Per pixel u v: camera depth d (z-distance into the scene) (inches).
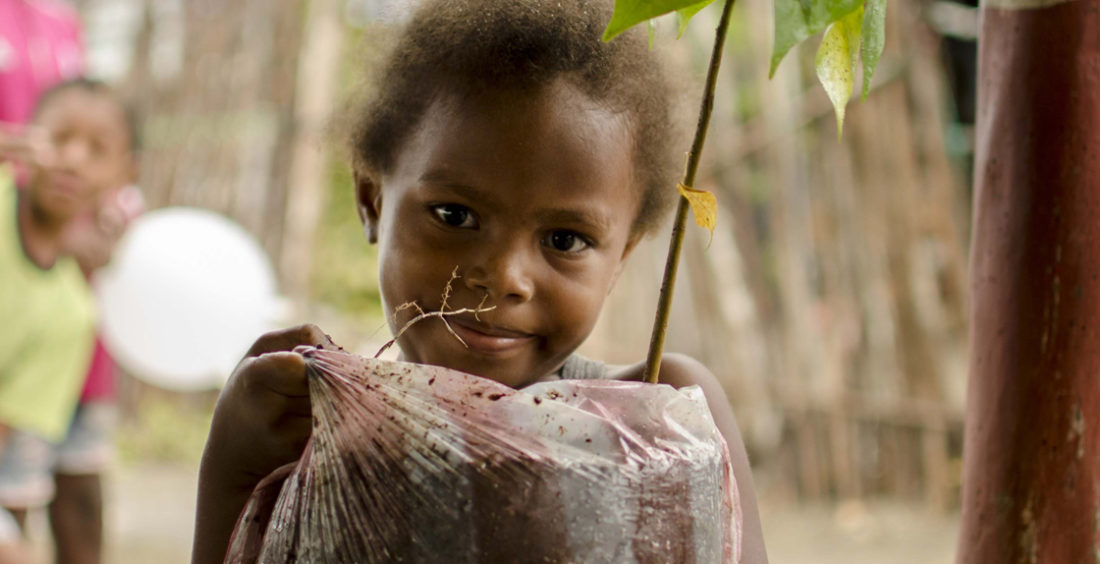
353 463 37.2
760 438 222.1
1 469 137.9
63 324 137.1
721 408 56.3
